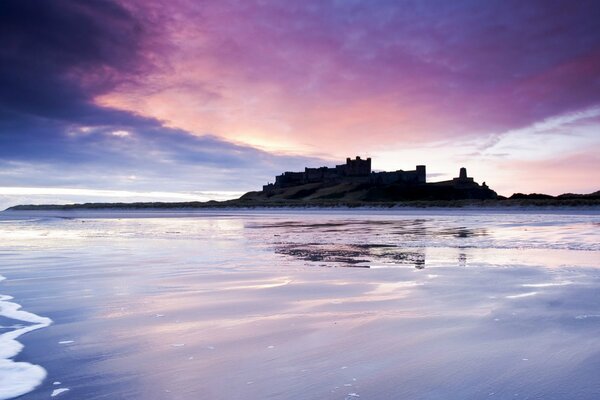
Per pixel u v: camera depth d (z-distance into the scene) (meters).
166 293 8.42
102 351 5.04
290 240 20.56
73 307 7.26
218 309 7.09
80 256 14.77
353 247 16.97
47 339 5.49
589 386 3.97
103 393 3.91
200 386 4.05
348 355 4.86
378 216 56.75
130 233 27.45
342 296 8.04
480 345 5.15
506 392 3.86
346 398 3.78
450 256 13.84
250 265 12.30
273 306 7.28
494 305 7.18
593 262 12.23
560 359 4.66
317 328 5.94
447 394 3.83
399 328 5.90
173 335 5.66
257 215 71.75
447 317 6.45
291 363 4.62
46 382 4.15
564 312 6.68
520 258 13.22
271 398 3.79
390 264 12.22
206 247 17.72
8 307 7.28
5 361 4.71
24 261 13.45
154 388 4.01
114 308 7.19
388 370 4.40
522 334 5.57
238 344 5.27
